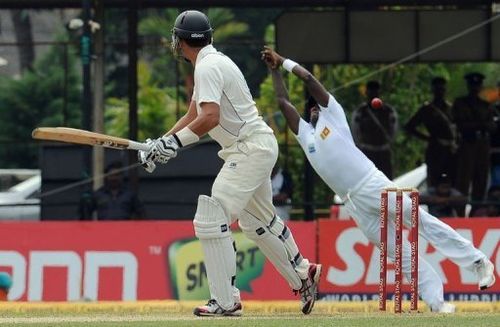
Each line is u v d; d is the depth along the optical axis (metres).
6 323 28.75
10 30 87.38
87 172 55.91
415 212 33.25
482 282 35.28
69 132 29.25
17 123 93.38
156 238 49.09
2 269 49.41
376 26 61.00
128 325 27.30
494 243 48.03
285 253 32.00
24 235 49.41
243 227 31.91
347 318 29.39
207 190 62.31
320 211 68.31
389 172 61.94
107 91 88.88
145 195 62.62
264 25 85.88
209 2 59.81
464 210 58.44
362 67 72.69
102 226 49.28
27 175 83.44
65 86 70.44
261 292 48.31
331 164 35.25
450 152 61.19
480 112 61.25
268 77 73.62
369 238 35.84
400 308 33.38
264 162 30.44
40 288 49.28
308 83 34.94
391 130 62.03
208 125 29.66
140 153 30.23
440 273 47.62
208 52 30.42
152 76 81.19
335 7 61.03
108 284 49.12
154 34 86.19
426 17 60.94
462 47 60.88
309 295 32.31
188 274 48.84
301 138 35.56
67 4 60.75
